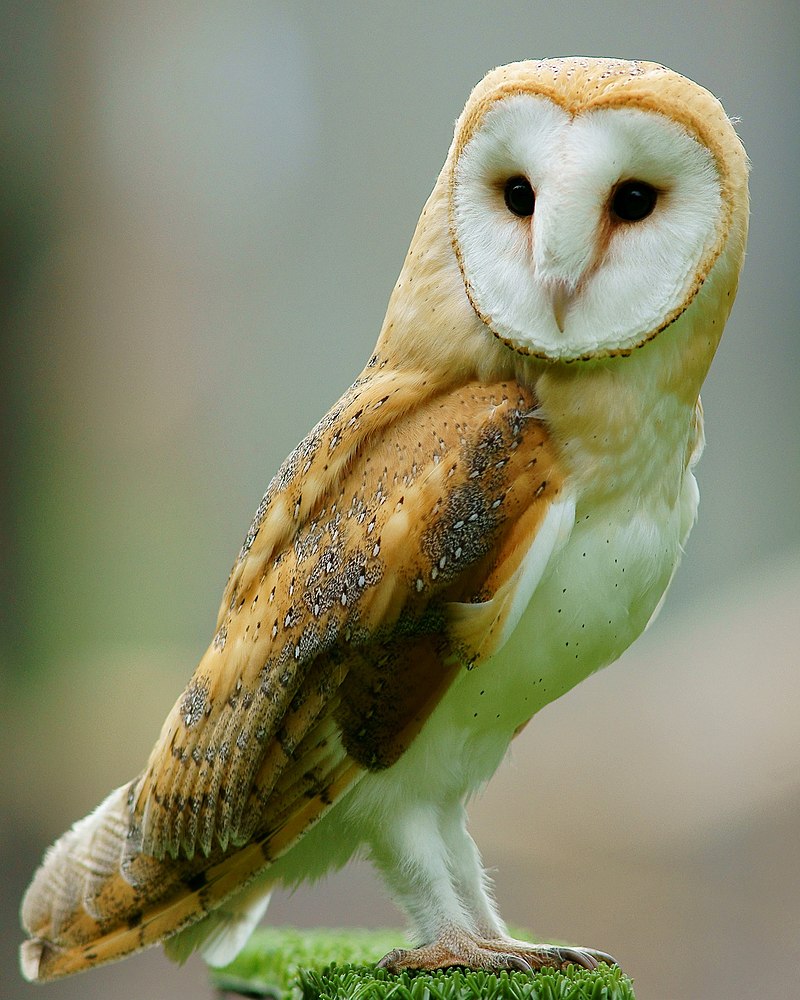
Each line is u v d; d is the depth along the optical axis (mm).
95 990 11062
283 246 21141
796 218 18312
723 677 14742
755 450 18328
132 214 19672
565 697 15586
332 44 20656
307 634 4773
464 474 4664
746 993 10812
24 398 18375
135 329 19891
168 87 19578
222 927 5637
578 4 19812
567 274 4500
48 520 18781
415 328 5016
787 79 18516
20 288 18406
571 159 4469
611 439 4734
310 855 5336
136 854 5211
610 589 4863
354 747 4809
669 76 4566
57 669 18266
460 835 5281
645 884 12359
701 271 4707
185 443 20781
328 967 5320
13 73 17688
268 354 21203
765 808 13047
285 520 4969
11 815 15516
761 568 17109
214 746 4980
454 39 20688
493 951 5012
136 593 19891
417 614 4664
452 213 4910
